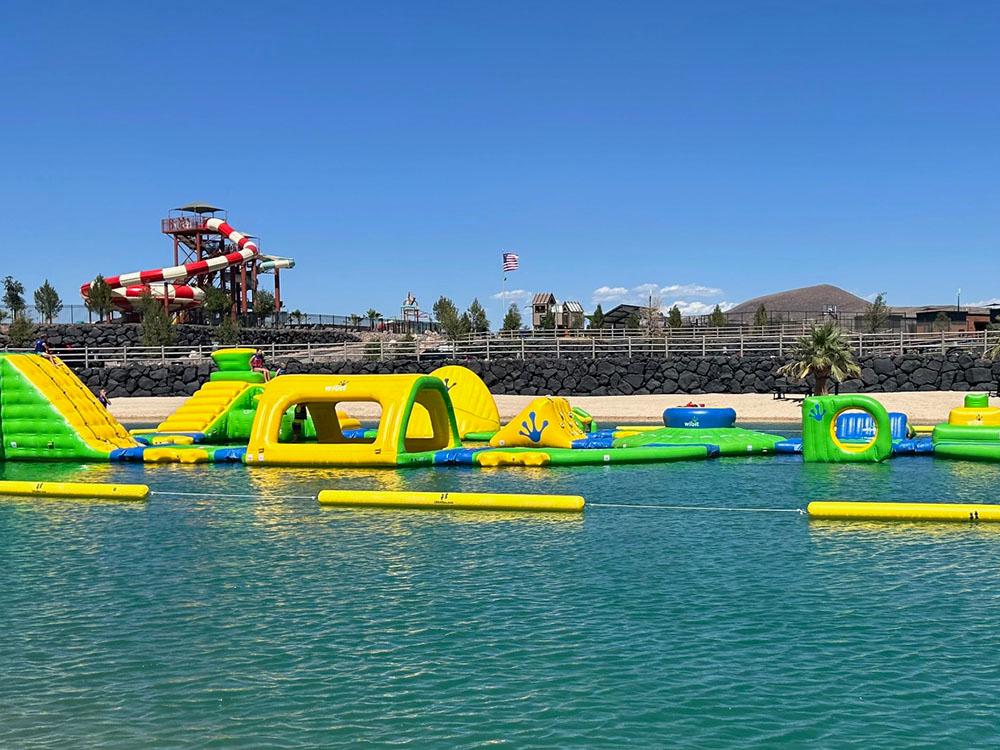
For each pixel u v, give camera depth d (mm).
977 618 9758
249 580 11578
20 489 18172
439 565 12219
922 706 7590
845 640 9117
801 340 38094
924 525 14461
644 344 48219
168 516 15883
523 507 15961
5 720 7449
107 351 58625
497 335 60594
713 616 9898
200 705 7723
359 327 85562
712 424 25797
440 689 8008
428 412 25141
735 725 7258
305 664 8625
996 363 40969
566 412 25688
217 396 29312
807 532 14055
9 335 61125
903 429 24016
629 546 13219
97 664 8680
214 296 75312
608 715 7453
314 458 22188
